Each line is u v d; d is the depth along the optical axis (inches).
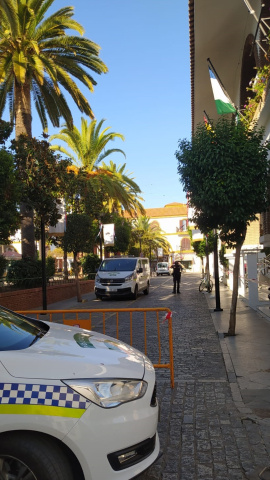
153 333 421.1
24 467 103.7
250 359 292.0
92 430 106.9
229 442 163.6
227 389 231.3
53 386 108.4
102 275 831.1
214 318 494.6
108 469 108.1
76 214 770.2
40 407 104.7
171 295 883.4
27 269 727.1
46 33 703.1
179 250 3395.7
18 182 474.3
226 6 519.2
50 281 852.6
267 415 189.5
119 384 117.5
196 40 610.9
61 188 595.2
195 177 357.4
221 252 1040.2
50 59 689.0
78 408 107.1
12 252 1445.6
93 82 790.5
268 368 267.0
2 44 664.4
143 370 130.7
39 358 116.4
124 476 110.7
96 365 120.3
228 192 339.6
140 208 1595.7
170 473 142.2
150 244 2704.2
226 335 383.2
